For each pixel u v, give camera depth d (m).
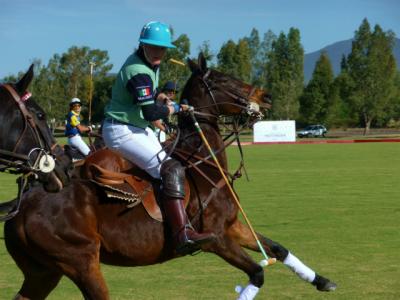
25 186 6.98
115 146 7.41
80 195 6.93
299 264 8.39
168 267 10.60
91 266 6.82
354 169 28.00
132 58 7.29
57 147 6.86
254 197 18.70
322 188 20.81
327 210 16.16
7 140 6.59
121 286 9.46
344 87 104.12
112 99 7.46
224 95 8.24
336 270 10.16
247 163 31.92
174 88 11.26
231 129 8.48
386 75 98.69
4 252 11.82
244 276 9.98
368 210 16.12
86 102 78.12
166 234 7.22
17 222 6.79
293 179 23.80
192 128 8.02
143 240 7.12
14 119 6.61
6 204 6.95
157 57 7.30
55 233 6.73
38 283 7.22
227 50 104.38
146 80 7.18
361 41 100.81
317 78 106.19
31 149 6.66
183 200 7.32
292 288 9.26
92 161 7.31
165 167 7.22
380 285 9.31
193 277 9.94
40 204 6.79
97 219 6.96
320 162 32.34
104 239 6.99
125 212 7.06
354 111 102.62
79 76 80.31
